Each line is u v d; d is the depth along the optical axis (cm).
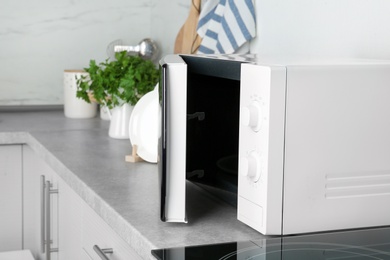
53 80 273
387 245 98
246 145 104
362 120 102
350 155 102
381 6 135
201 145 127
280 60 110
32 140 208
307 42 163
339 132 101
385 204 106
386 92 103
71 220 169
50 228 201
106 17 275
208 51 197
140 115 169
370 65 102
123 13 276
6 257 191
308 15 162
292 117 98
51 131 219
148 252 102
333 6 152
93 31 275
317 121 100
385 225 107
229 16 188
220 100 117
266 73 97
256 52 190
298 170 100
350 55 146
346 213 104
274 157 98
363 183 104
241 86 105
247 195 106
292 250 96
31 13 267
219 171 121
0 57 266
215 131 121
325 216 102
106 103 210
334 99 100
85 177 149
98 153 181
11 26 265
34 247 229
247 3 188
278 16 177
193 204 127
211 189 128
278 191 100
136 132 170
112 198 130
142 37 280
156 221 114
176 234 107
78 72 250
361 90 101
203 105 124
